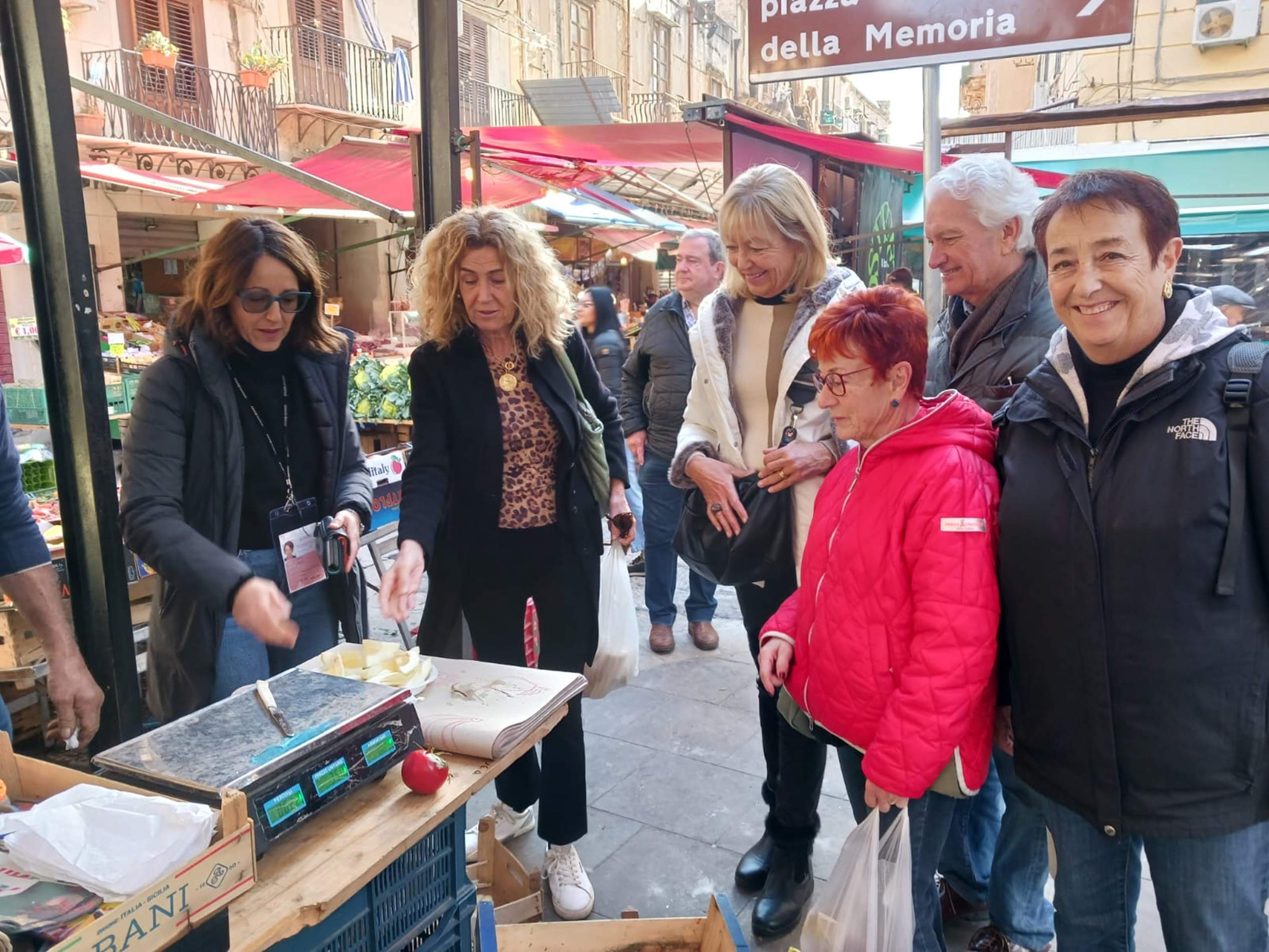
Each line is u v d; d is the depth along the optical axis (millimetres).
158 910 938
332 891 1149
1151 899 2365
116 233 8766
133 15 9219
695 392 2348
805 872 2289
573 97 12383
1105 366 1393
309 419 2107
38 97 2055
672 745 3225
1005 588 1498
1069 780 1441
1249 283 9336
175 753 1234
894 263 7715
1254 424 1255
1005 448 1534
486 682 1714
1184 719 1309
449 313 2164
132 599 3238
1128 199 1276
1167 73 11656
